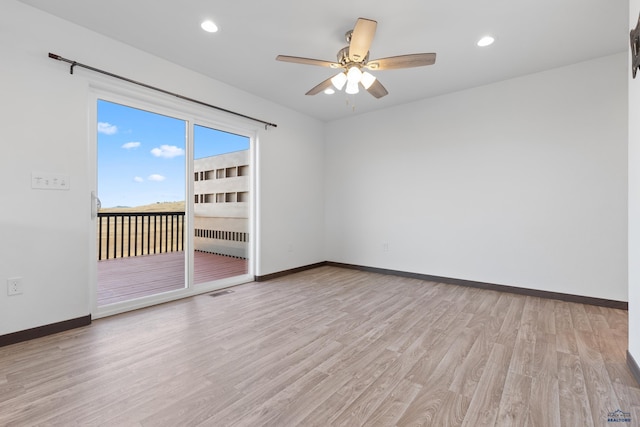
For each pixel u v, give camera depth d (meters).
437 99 4.09
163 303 3.16
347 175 5.04
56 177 2.38
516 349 2.14
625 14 2.35
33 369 1.85
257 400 1.58
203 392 1.64
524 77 3.47
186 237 3.40
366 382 1.74
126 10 2.32
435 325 2.59
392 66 2.45
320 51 2.94
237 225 4.22
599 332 2.43
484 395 1.62
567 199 3.25
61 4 2.24
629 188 1.86
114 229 3.81
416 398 1.59
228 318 2.74
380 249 4.67
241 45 2.83
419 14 2.36
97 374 1.80
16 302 2.20
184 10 2.33
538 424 1.40
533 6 2.26
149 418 1.43
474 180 3.82
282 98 4.16
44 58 2.32
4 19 2.15
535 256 3.43
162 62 3.06
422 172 4.24
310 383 1.73
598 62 3.07
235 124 3.83
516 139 3.53
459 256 3.94
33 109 2.27
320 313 2.88
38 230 2.30
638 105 1.70
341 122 5.09
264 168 4.20
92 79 2.59
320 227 5.21
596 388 1.67
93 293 2.67
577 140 3.19
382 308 3.03
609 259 3.04
